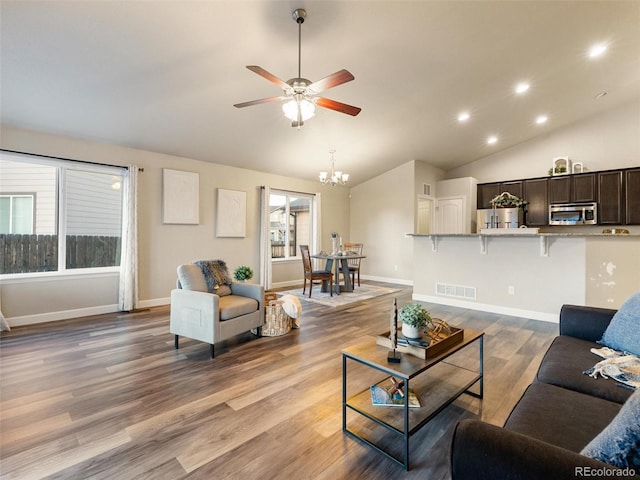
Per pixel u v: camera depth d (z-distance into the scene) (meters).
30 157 3.90
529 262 4.31
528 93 4.72
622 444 0.77
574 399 1.34
